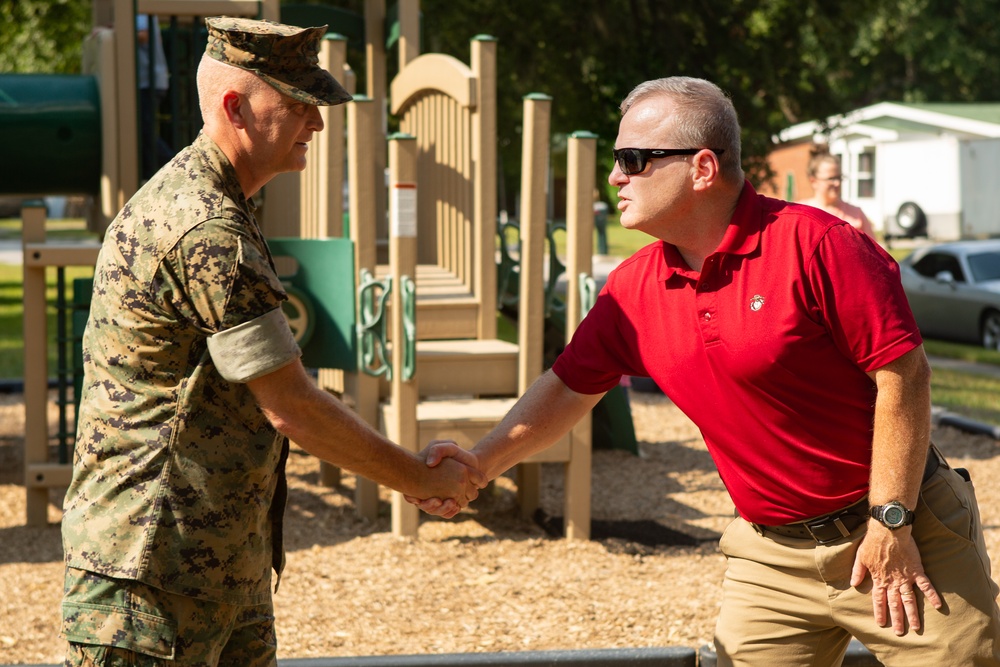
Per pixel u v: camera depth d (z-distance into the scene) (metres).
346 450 2.50
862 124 33.66
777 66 16.19
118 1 6.48
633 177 2.61
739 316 2.54
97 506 2.35
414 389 5.57
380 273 6.83
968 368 12.97
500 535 5.97
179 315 2.29
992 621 2.56
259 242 2.36
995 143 28.94
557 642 4.39
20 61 21.97
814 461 2.58
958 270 15.34
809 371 2.52
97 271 2.39
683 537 5.90
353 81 7.93
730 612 2.83
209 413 2.34
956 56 35.69
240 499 2.38
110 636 2.30
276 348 2.30
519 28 15.45
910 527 2.48
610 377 2.96
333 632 4.52
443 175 6.59
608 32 15.44
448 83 6.18
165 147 7.04
